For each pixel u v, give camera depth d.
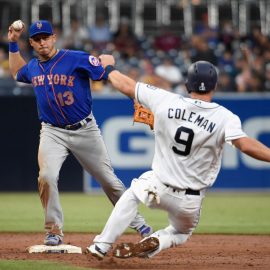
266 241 32.62
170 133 21.48
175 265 24.28
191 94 21.97
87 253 24.53
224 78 64.56
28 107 56.81
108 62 22.58
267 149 20.78
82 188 58.34
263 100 58.41
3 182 57.16
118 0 81.44
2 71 63.12
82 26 77.75
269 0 82.69
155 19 82.62
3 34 76.06
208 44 72.62
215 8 82.75
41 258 25.91
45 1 79.69
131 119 57.38
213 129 21.28
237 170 58.72
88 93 27.56
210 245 30.97
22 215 43.38
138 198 22.14
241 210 46.81
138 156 57.47
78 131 27.56
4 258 25.98
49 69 27.14
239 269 23.39
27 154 57.09
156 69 65.50
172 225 22.86
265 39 73.44
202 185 21.78
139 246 22.27
